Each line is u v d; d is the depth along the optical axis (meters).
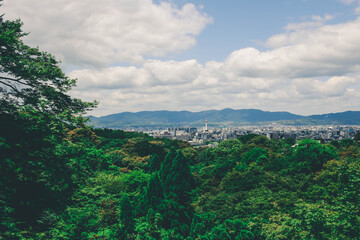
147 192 21.83
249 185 30.67
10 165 11.45
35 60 15.80
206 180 41.75
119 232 16.22
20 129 12.95
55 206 15.17
